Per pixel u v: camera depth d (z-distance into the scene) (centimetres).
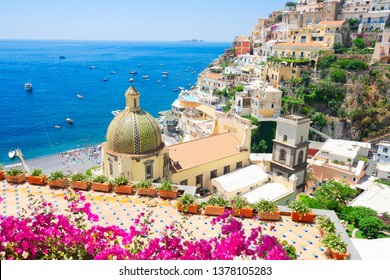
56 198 2172
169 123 11381
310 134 10344
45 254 1209
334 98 10262
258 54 17088
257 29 19875
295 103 10475
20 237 1213
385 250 2702
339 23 12656
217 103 12288
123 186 2244
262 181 4347
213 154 4331
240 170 4469
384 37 10881
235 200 1973
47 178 2394
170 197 2192
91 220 1862
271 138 9681
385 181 6475
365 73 10256
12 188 2309
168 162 3719
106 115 14338
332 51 11450
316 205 4325
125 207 2058
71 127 12569
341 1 14438
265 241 1277
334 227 1712
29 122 12962
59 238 1283
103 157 3612
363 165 6731
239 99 10119
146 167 3475
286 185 4188
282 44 12238
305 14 15312
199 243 1270
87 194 2234
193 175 4062
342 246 1544
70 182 2350
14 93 18262
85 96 18138
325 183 5812
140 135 3378
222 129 5125
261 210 1883
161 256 1212
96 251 1266
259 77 12812
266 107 9606
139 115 3484
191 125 9550
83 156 9719
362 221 3859
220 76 13675
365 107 10069
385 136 9775
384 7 13125
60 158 9575
